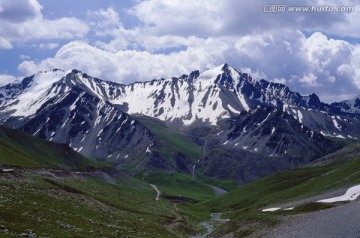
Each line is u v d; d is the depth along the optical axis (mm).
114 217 108500
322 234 75125
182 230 135125
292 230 86625
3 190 91625
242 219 116188
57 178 179500
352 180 157250
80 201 116562
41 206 87000
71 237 65875
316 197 151250
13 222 66812
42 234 61969
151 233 100938
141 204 184000
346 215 90188
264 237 87562
